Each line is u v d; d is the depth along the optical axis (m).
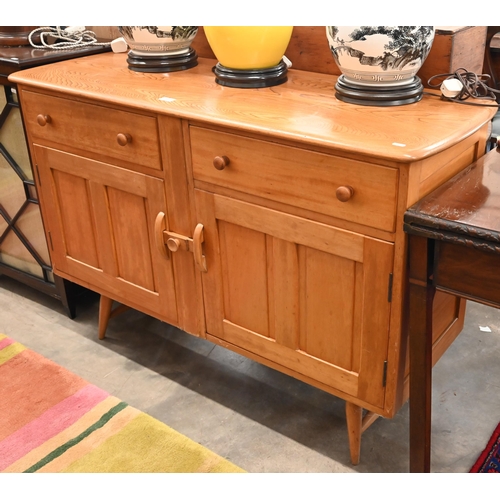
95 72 1.77
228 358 1.95
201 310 1.65
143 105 1.46
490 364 1.87
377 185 1.17
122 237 1.75
